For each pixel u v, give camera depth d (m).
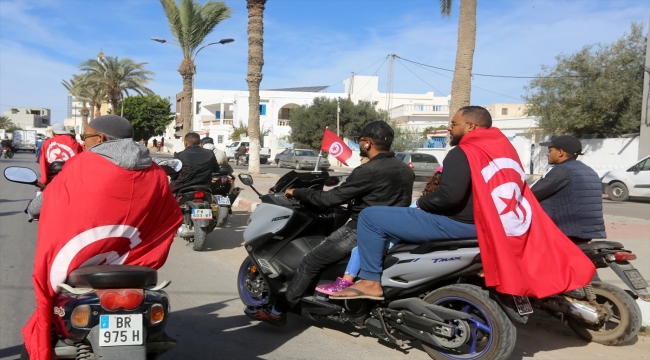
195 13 27.70
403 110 60.75
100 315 2.78
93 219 2.91
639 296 4.38
